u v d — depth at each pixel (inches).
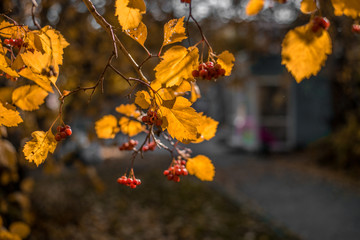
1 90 40.7
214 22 231.0
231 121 634.2
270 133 510.6
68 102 124.3
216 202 283.4
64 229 192.9
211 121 42.6
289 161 443.8
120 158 437.4
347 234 215.6
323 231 221.8
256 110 505.7
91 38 150.3
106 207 260.7
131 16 33.4
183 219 244.7
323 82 479.2
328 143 434.6
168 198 293.4
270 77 493.7
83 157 294.4
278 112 509.0
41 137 33.3
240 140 555.5
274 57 478.9
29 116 101.2
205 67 34.4
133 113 50.3
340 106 443.8
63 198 222.4
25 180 128.0
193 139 31.7
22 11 99.8
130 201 281.1
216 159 477.4
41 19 115.7
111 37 35.3
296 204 278.5
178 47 32.4
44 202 206.2
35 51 33.9
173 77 32.5
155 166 419.5
